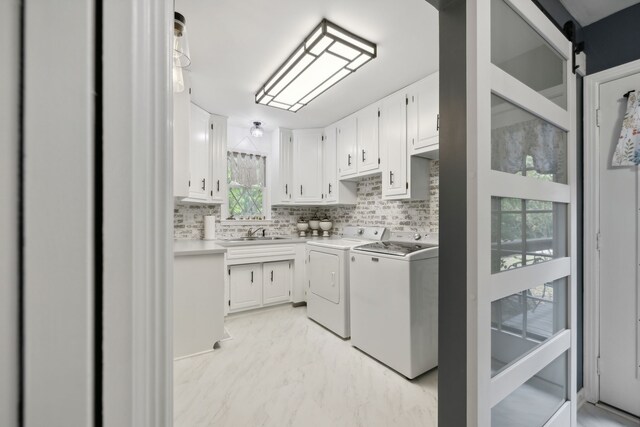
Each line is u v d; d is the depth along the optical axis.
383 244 2.71
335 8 1.64
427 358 2.08
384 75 2.43
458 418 1.00
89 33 0.33
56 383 0.31
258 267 3.36
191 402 1.74
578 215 1.80
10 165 0.29
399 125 2.70
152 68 0.39
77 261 0.32
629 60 1.62
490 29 1.00
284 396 1.80
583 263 1.80
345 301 2.65
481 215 0.93
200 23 1.76
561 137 1.42
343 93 2.78
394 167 2.76
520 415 1.16
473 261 0.93
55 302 0.31
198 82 2.55
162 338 0.40
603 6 1.64
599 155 1.75
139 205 0.37
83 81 0.32
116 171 0.35
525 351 1.18
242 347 2.47
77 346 0.32
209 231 3.31
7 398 0.29
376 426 1.55
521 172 1.17
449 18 1.05
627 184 1.65
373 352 2.27
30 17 0.30
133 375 0.36
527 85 1.21
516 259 1.14
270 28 1.81
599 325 1.74
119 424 0.35
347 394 1.83
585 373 1.78
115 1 0.35
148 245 0.38
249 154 3.99
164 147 0.40
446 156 1.05
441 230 1.07
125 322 0.35
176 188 2.10
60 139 0.31
